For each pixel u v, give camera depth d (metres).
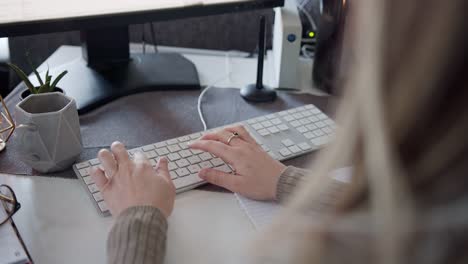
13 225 0.61
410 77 0.28
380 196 0.30
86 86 0.93
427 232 0.30
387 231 0.30
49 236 0.62
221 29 1.21
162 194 0.63
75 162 0.75
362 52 0.30
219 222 0.66
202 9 0.91
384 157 0.29
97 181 0.65
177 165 0.74
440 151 0.29
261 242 0.37
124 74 0.99
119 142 0.73
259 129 0.85
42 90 0.75
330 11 0.93
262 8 0.96
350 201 0.33
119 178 0.64
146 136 0.83
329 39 0.96
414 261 0.31
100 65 1.01
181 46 1.23
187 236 0.63
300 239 0.36
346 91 0.33
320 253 0.35
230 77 1.06
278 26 1.03
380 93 0.29
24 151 0.70
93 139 0.81
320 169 0.35
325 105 0.96
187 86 0.99
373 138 0.30
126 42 1.02
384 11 0.29
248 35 1.22
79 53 1.13
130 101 0.93
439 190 0.30
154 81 0.98
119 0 0.84
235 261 0.55
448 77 0.27
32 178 0.72
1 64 1.05
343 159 0.33
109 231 0.59
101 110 0.90
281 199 0.68
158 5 0.88
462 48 0.27
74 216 0.65
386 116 0.29
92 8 0.82
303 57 1.16
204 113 0.91
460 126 0.28
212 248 0.61
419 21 0.28
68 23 0.81
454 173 0.29
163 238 0.57
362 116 0.30
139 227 0.56
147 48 1.19
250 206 0.69
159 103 0.94
